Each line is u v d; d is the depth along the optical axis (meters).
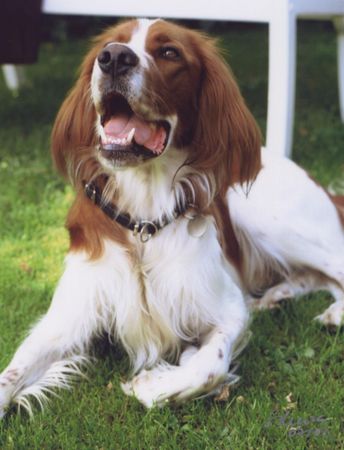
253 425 1.77
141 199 1.88
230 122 1.88
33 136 3.10
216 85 1.88
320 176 2.67
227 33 5.98
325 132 3.06
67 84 4.15
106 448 1.74
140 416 1.81
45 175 2.71
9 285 2.17
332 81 4.11
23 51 2.84
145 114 1.80
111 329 1.94
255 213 2.14
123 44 1.79
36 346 1.88
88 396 1.86
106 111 1.81
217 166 1.89
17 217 2.47
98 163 1.88
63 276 1.93
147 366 1.94
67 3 2.69
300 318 2.07
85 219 1.90
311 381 1.89
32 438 1.76
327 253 2.14
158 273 1.90
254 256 2.18
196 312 1.92
